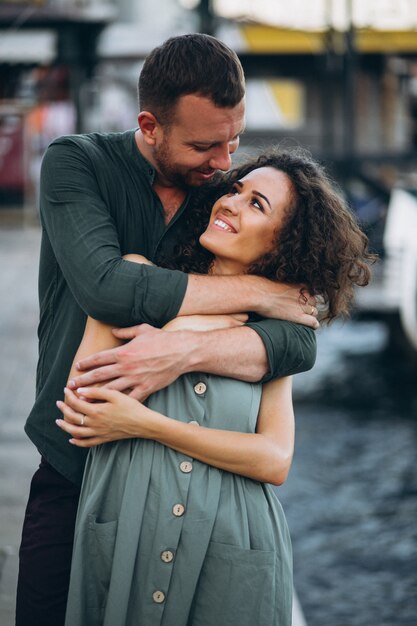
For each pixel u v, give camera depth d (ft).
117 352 8.36
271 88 88.79
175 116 8.46
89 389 8.36
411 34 65.26
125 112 110.42
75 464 9.20
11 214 79.66
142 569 8.32
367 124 76.69
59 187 8.83
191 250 9.32
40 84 69.46
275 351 8.71
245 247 8.80
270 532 8.57
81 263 8.57
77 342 9.11
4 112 71.51
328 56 64.80
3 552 15.71
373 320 47.37
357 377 45.16
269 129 77.82
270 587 8.43
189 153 8.62
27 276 49.70
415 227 46.37
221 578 8.34
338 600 22.33
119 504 8.39
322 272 8.89
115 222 9.13
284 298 8.88
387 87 76.07
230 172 9.43
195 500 8.29
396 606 22.04
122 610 8.23
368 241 9.14
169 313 8.57
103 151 9.14
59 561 9.11
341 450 34.73
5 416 25.29
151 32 73.51
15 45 62.59
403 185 58.85
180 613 8.32
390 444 35.55
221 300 8.68
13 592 13.99
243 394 8.65
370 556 25.05
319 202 8.84
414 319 45.55
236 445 8.38
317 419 38.96
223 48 8.44
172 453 8.38
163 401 8.57
